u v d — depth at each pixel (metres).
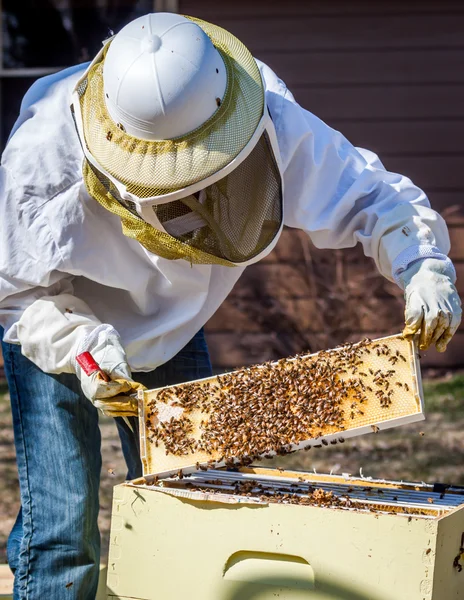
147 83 2.25
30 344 2.63
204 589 2.26
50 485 2.66
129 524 2.32
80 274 2.70
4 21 8.45
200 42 2.31
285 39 8.27
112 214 2.68
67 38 8.43
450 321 2.44
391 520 2.10
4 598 3.12
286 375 2.43
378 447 6.29
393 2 8.19
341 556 2.14
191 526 2.27
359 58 8.25
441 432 6.58
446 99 8.25
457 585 2.25
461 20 8.17
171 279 2.83
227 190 2.34
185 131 2.27
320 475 2.73
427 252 2.60
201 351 3.13
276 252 8.23
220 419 2.42
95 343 2.59
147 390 2.50
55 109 2.65
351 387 2.36
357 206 2.87
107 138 2.34
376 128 8.30
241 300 8.27
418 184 8.32
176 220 2.35
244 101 2.31
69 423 2.69
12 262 2.62
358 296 8.10
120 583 2.33
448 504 2.38
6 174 2.62
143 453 2.47
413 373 2.33
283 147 2.71
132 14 8.34
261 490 2.47
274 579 2.22
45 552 2.62
